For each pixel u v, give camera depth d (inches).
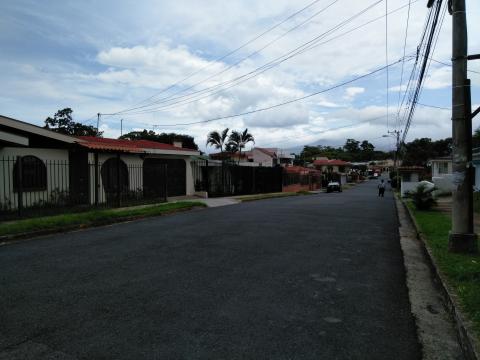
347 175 3481.8
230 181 1114.7
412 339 157.2
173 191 937.5
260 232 407.5
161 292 207.9
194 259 283.1
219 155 2103.8
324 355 141.3
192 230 420.2
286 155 3105.3
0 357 136.6
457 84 294.5
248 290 212.4
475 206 636.7
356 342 152.6
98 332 157.5
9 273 244.1
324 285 224.2
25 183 588.4
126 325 164.6
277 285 222.2
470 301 179.5
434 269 256.8
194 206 692.7
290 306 189.3
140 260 279.3
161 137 2155.5
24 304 188.7
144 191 821.9
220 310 182.5
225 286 219.0
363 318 177.0
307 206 755.4
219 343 148.9
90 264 267.4
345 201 950.4
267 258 288.2
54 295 201.9
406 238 402.6
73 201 644.7
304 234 398.6
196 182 1018.1
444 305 197.5
